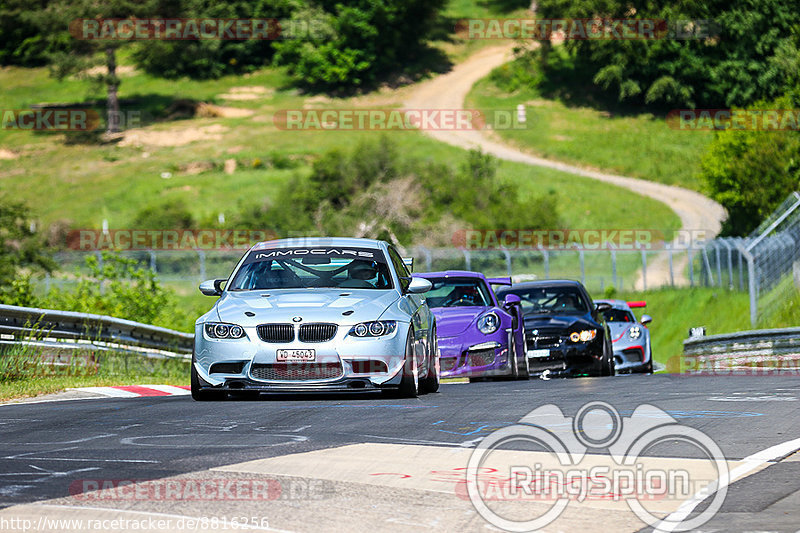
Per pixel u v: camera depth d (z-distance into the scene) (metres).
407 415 31.78
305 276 39.81
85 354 56.91
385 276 39.91
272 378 35.56
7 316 50.47
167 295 93.25
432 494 19.88
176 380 58.91
